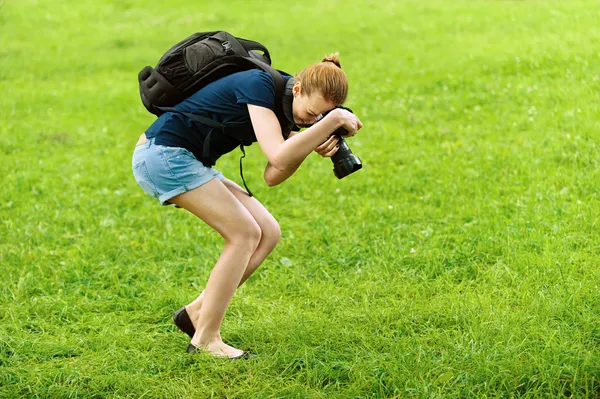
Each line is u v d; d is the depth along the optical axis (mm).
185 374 3715
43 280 5016
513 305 4305
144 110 10117
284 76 3656
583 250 4898
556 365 3479
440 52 11391
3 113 9852
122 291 4828
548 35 10984
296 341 3920
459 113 8742
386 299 4477
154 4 17641
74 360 3902
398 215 5922
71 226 6082
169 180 3611
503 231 5297
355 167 3516
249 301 4586
